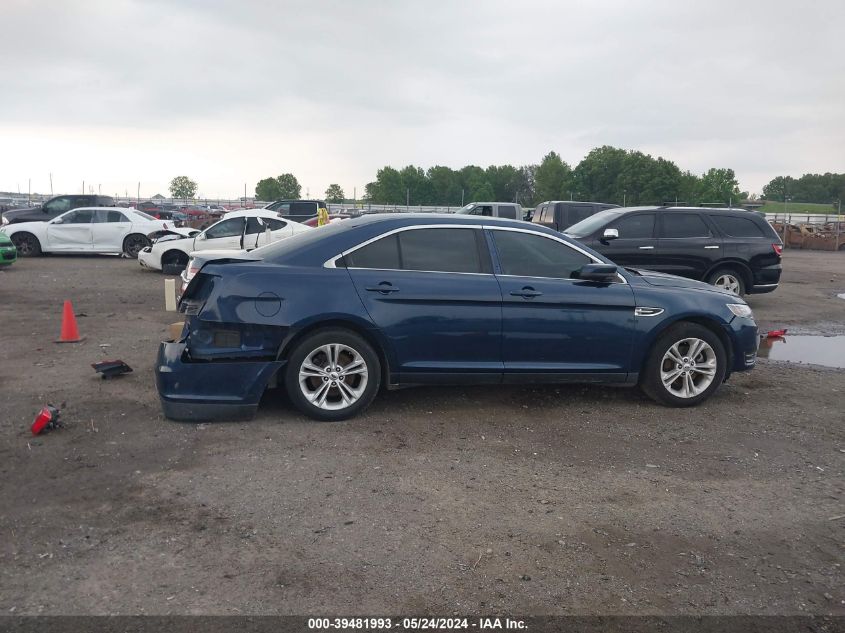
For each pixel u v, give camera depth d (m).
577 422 5.95
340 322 5.65
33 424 5.24
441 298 5.78
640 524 4.06
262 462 4.82
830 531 4.04
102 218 21.52
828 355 9.22
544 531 3.94
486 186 114.69
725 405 6.61
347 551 3.66
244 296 5.45
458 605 3.20
